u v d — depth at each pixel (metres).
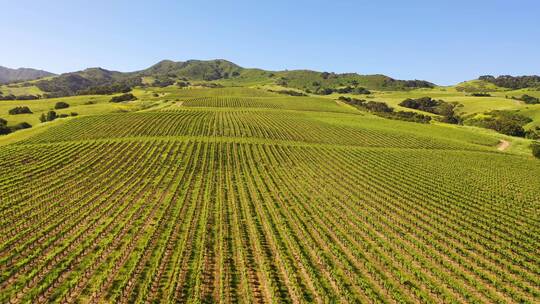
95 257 29.67
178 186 52.03
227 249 32.28
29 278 25.83
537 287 28.16
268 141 86.06
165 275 27.44
